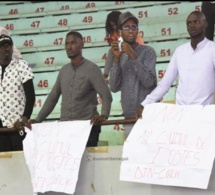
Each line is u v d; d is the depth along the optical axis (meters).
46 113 6.04
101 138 8.28
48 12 10.91
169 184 4.92
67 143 5.44
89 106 5.89
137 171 5.06
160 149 5.02
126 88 5.95
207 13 7.40
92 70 5.84
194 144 4.91
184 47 5.38
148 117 5.17
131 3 10.57
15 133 5.91
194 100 5.26
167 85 5.41
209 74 5.24
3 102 6.05
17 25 10.84
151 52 5.94
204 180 4.80
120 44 5.93
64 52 9.92
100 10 10.69
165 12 10.25
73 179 5.30
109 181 5.36
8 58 6.11
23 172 5.71
